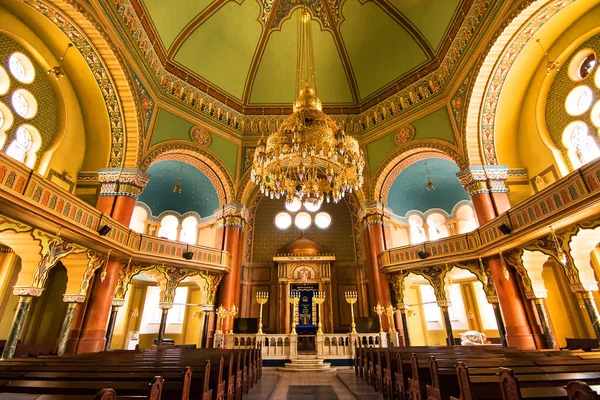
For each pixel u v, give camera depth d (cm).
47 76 1234
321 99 2017
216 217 1828
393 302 1612
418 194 2047
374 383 886
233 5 1720
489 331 1783
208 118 1798
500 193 1323
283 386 944
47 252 930
